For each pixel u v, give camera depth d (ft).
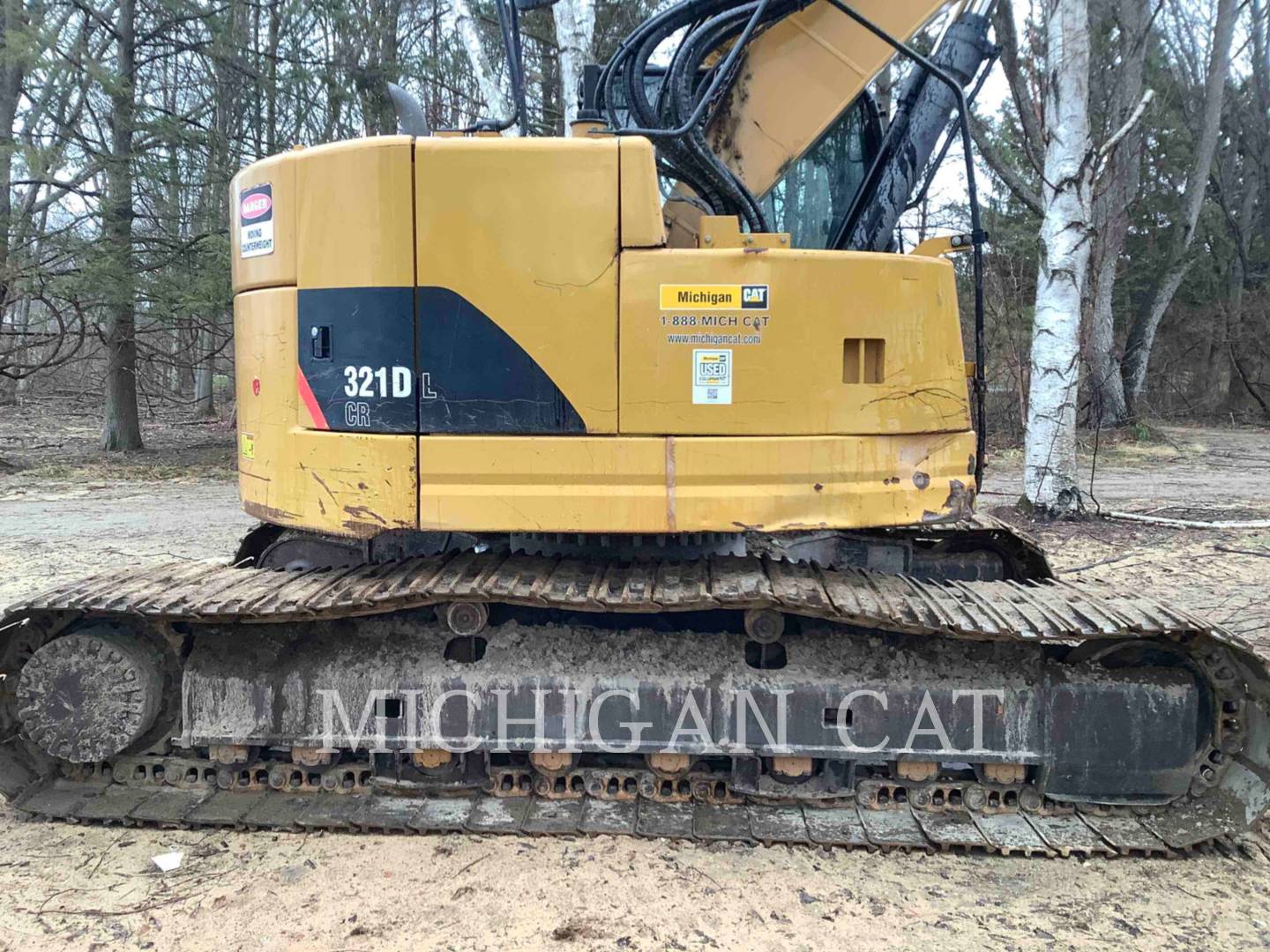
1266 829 11.71
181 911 9.91
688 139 12.17
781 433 10.76
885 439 11.01
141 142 46.01
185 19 45.85
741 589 10.82
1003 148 57.88
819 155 14.83
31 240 44.21
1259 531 30.04
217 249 43.78
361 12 50.14
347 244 10.81
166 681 12.22
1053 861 10.95
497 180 10.52
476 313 10.62
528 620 12.17
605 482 10.71
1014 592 12.09
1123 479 44.11
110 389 53.78
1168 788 11.27
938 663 11.56
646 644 11.89
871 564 15.05
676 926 9.67
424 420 10.76
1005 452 54.54
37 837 11.45
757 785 11.83
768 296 10.63
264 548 16.72
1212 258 85.35
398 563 12.51
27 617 11.49
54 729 11.60
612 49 44.47
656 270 10.54
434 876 10.60
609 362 10.61
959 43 14.55
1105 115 48.39
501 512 10.75
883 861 10.98
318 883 10.45
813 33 13.33
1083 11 28.91
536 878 10.55
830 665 11.64
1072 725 11.27
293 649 12.10
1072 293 31.22
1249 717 10.96
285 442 11.50
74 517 33.47
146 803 11.89
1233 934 9.52
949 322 11.37
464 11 37.47
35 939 9.38
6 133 45.50
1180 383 88.94
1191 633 10.56
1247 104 90.48
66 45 43.70
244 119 50.44
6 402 85.10
